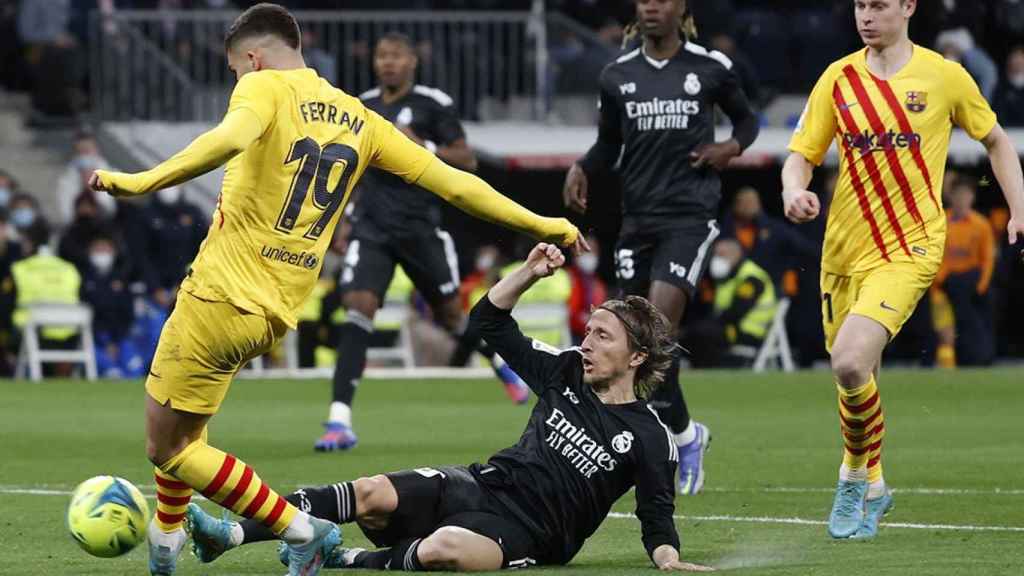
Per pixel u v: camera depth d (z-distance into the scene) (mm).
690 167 28250
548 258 19312
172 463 17766
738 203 57938
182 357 17562
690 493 27641
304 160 17734
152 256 58219
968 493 27438
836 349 21797
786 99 69500
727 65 28344
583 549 21406
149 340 57375
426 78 64938
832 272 23078
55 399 46812
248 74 17750
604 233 62062
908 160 22297
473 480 19219
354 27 64500
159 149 64562
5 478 29562
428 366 59094
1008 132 64500
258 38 18219
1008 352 63938
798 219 22453
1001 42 70812
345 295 34656
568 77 65750
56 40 69688
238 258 17609
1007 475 30000
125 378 55062
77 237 56781
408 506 18891
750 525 23828
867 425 22016
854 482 22328
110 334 56750
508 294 19656
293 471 30219
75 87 69938
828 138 23094
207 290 17516
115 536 17906
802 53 69750
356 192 40875
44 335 56062
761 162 59969
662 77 28297
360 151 18266
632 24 29234
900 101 22328
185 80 65000
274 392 49750
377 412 43625
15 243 56000
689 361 58750
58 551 21266
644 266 28828
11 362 56344
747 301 57156
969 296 57688
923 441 36250
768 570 18781
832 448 35000
